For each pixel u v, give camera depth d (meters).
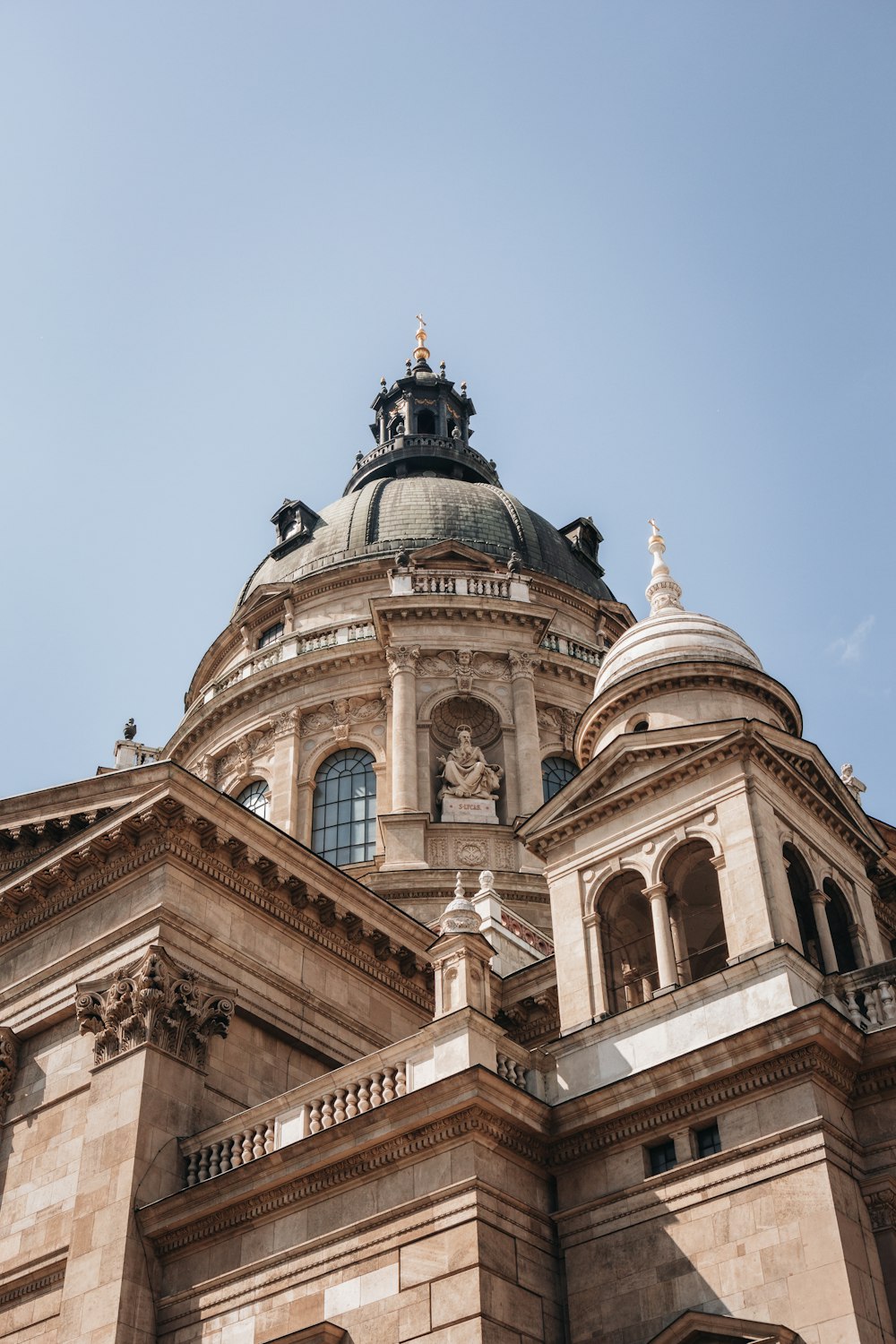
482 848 53.00
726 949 36.25
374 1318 26.70
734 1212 26.12
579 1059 29.78
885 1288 25.33
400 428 76.44
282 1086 35.00
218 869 35.56
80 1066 34.16
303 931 37.06
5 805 38.53
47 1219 32.47
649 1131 28.00
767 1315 24.88
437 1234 26.80
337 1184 28.62
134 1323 29.28
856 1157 26.47
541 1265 27.39
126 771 37.00
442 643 58.09
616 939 32.62
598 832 33.06
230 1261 29.38
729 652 38.34
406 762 54.94
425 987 39.62
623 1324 26.47
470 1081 27.48
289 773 57.16
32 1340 30.95
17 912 37.44
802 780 32.16
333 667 58.91
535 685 58.62
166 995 33.00
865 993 28.53
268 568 67.75
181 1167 31.61
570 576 65.75
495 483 75.19
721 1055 27.25
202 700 64.25
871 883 37.34
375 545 64.19
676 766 31.98
